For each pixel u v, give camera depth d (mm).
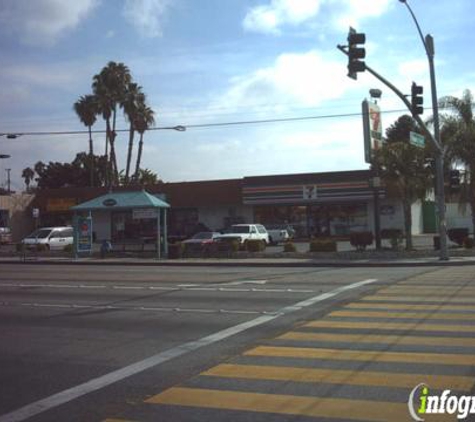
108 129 60000
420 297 13664
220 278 19922
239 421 5695
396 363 7676
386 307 12297
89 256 35000
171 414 5953
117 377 7402
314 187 46000
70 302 14352
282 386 6805
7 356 8695
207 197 49094
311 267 25219
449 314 11203
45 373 7695
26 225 56906
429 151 30172
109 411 6102
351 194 45000
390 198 44000
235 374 7375
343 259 28062
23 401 6523
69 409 6211
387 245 35844
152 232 46781
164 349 8914
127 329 10617
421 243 37094
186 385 6953
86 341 9656
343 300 13578
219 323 11016
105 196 34375
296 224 47750
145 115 60906
